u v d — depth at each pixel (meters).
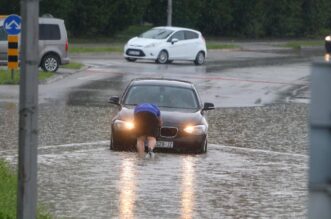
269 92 76.12
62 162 36.12
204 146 40.94
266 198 28.92
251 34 179.38
